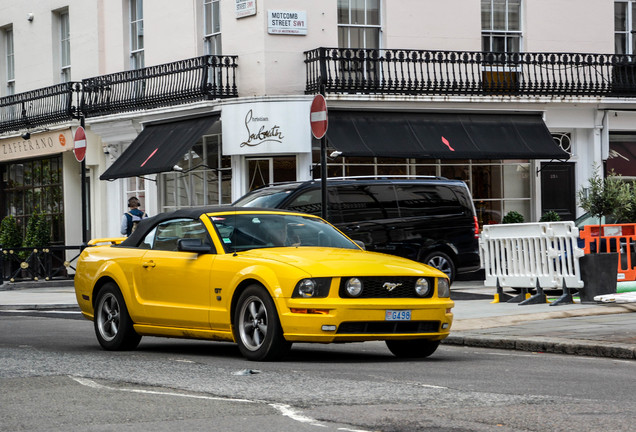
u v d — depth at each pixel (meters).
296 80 26.92
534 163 28.61
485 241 18.08
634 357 11.24
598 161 28.89
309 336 10.51
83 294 13.05
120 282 12.40
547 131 27.94
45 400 8.18
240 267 11.05
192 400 8.07
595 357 11.58
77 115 31.56
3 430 6.96
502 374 9.77
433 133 26.78
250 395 8.30
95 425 7.08
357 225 20.97
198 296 11.49
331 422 7.09
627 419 7.20
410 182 21.94
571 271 16.56
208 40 28.42
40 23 34.66
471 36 28.44
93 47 32.31
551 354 12.00
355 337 10.62
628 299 16.23
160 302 11.96
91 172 32.50
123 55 31.14
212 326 11.37
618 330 13.08
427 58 27.03
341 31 27.53
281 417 7.29
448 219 22.20
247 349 11.00
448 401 7.96
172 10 29.28
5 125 34.88
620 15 30.16
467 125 27.36
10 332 15.50
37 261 29.34
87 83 31.47
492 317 15.08
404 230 21.58
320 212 20.42
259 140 26.27
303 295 10.52
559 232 16.66
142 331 12.23
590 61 28.50
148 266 12.13
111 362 10.89
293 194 20.27
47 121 32.91
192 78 27.67
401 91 26.80
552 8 29.20
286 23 26.80
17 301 23.02
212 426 6.98
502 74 28.39
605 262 16.61
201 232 11.83
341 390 8.55
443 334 11.25
